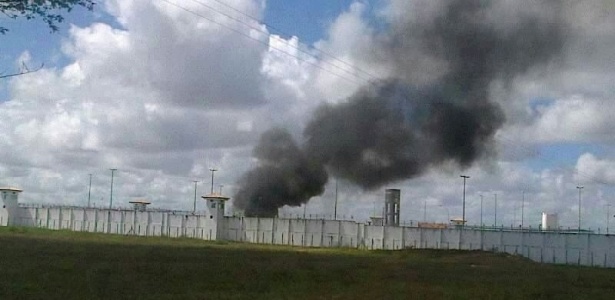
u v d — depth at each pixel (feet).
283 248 251.60
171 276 107.76
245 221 308.19
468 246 265.95
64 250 159.12
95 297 80.43
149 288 91.76
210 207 310.86
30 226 335.47
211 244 252.42
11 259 128.88
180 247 205.16
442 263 193.77
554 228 292.40
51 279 95.96
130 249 177.68
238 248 224.12
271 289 98.37
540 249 251.60
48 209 343.67
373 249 269.23
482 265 196.95
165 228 320.29
